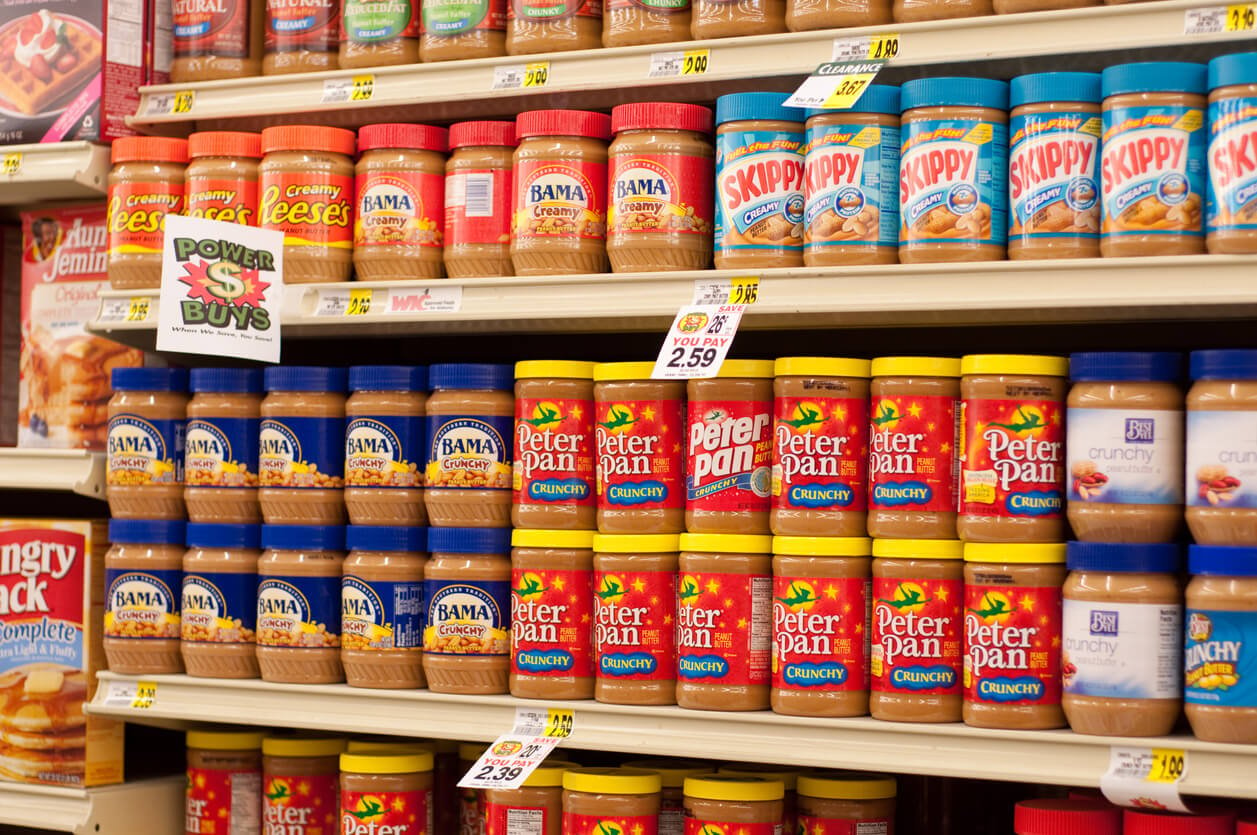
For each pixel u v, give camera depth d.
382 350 3.13
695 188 2.26
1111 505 1.97
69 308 2.80
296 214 2.47
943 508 2.09
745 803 2.10
